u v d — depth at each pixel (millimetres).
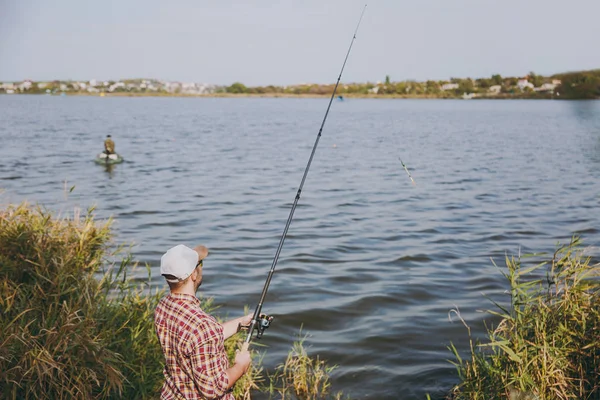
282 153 36094
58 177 23547
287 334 7836
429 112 121125
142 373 5156
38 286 5340
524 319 5461
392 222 15438
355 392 6266
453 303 9008
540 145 42875
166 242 12797
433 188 21812
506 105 185000
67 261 5820
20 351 4637
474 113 116062
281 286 9859
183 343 3311
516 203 18469
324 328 8047
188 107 148625
